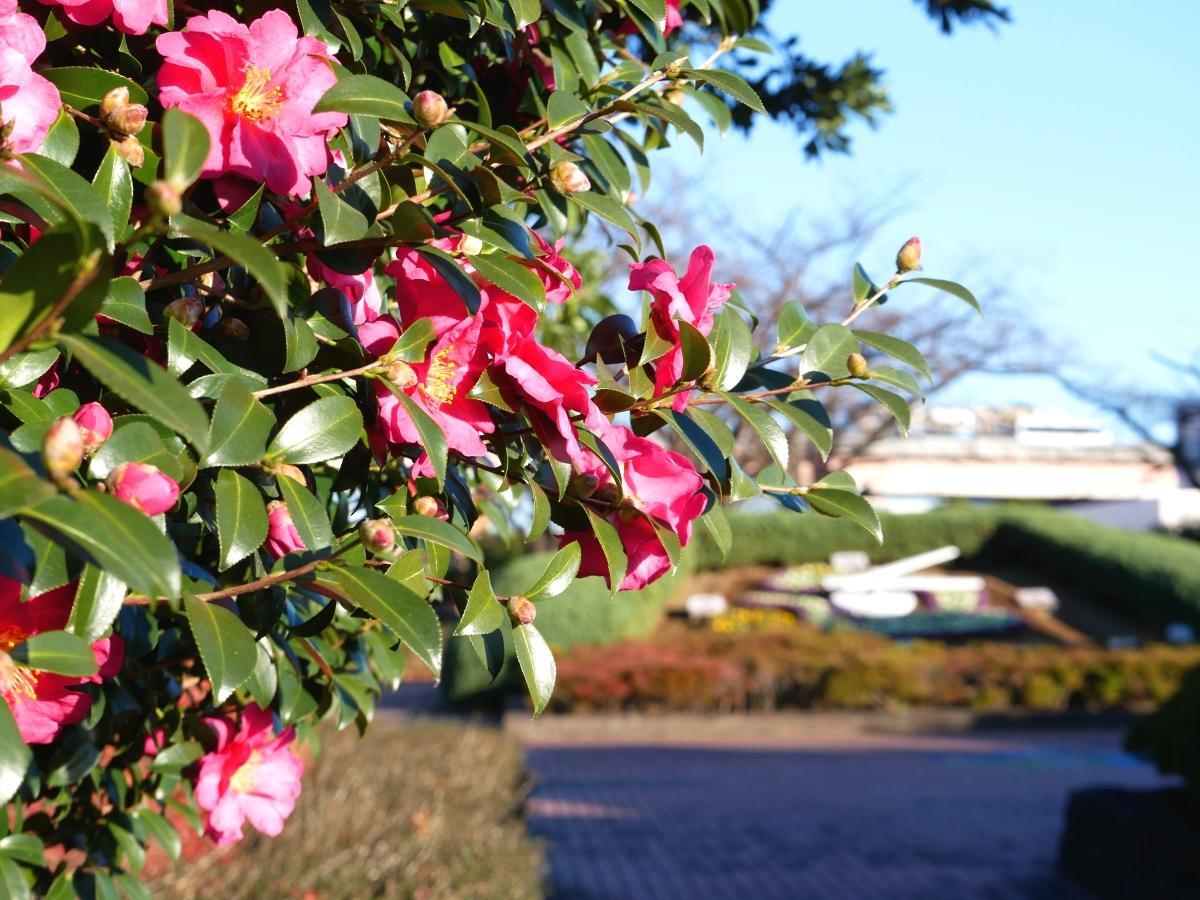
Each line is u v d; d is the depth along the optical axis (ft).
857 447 28.12
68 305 1.12
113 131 1.49
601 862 10.34
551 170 1.88
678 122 1.94
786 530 30.99
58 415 1.51
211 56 1.52
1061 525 31.22
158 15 1.54
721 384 1.83
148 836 2.45
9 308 1.12
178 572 1.11
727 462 1.83
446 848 6.28
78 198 1.32
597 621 23.07
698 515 1.80
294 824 5.98
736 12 2.35
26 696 1.39
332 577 1.48
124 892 2.49
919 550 31.91
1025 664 20.89
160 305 1.67
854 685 20.59
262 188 1.54
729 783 14.74
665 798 13.62
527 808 9.33
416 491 1.86
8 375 1.42
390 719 19.71
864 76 4.47
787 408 1.93
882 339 2.03
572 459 1.57
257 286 1.68
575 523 1.78
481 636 1.69
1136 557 28.14
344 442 1.54
